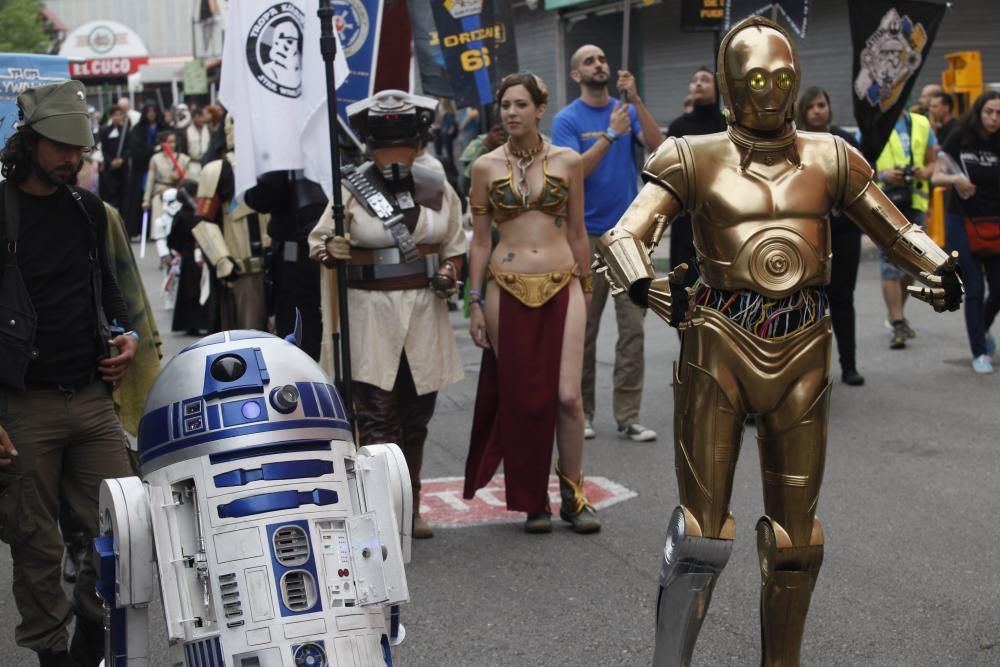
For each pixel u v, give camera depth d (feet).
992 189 30.14
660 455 24.75
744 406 12.39
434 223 19.44
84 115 13.46
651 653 15.37
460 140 52.60
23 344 13.38
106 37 139.13
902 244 12.41
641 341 25.80
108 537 10.68
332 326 19.60
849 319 29.76
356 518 10.52
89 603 13.25
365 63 23.54
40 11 162.50
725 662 15.01
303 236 22.16
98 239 14.37
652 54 67.62
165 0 164.35
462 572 18.42
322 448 10.69
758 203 12.11
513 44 30.99
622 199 25.46
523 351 19.63
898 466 23.27
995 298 31.04
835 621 16.11
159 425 10.62
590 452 25.11
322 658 9.97
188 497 10.46
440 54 34.53
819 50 58.03
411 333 19.39
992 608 16.44
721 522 12.43
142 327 15.21
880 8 30.81
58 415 13.82
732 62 12.07
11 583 18.30
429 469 24.56
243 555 10.07
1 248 13.46
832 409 27.81
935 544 18.99
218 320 25.62
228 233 24.93
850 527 19.88
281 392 10.57
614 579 17.98
